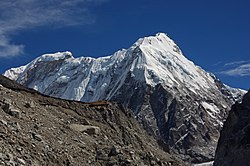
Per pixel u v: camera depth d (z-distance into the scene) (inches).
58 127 1790.1
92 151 1692.9
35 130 1539.1
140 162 1704.0
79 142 1728.6
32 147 1346.0
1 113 1497.3
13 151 1225.4
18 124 1460.4
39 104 2214.6
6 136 1294.3
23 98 1952.5
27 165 1200.2
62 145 1562.5
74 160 1488.7
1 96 1760.6
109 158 1635.1
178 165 2234.3
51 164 1343.5
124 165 1605.6
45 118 1830.7
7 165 1107.9
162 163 1875.0
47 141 1499.8
